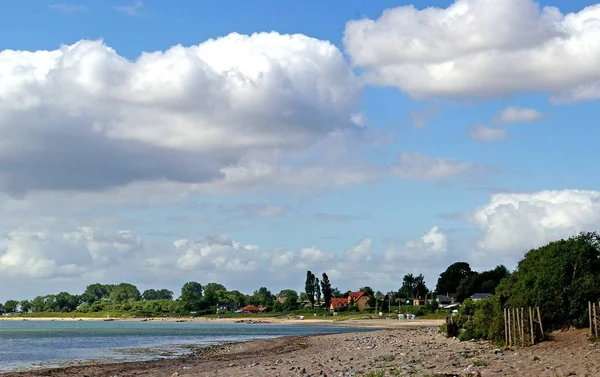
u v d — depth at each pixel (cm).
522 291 5581
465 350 5059
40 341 11638
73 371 5194
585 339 4712
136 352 8300
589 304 4722
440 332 8262
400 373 3638
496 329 5453
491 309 6034
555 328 5325
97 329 19288
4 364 6481
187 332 16138
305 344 8725
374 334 10544
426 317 19800
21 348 9338
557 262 5450
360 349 6512
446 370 3647
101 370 5262
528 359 3969
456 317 7231
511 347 4922
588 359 3753
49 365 6338
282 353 6981
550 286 5369
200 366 5391
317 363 4872
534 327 5034
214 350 8306
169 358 7088
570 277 5388
